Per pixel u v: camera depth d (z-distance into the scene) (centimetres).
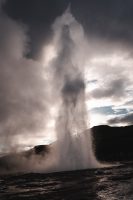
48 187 3209
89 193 2744
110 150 9994
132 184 3108
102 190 2858
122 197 2506
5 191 3123
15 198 2686
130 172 4069
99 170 4459
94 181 3416
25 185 3472
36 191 3011
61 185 3269
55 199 2555
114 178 3581
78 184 3262
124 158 8506
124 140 11625
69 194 2748
